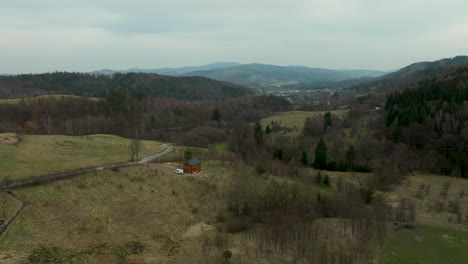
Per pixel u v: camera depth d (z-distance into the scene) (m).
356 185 92.19
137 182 77.81
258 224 65.69
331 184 94.50
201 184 82.88
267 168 107.19
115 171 81.62
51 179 70.06
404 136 117.25
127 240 54.47
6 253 44.41
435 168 104.00
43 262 44.16
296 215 68.06
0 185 63.69
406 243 53.66
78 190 67.88
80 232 54.25
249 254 51.19
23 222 53.31
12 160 78.94
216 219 68.12
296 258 49.25
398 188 89.94
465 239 55.25
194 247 53.88
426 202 78.31
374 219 63.09
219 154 124.00
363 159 117.94
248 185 81.44
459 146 104.44
